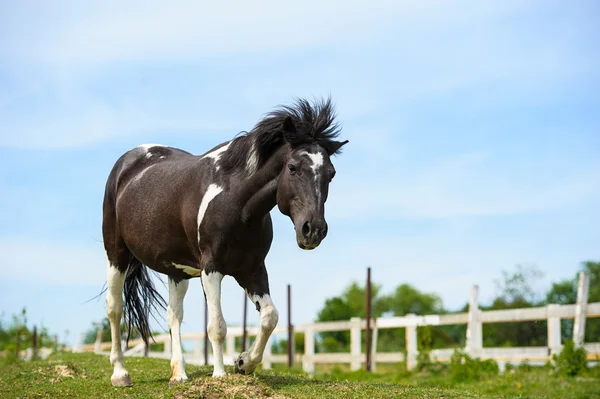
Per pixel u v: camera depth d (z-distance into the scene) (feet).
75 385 28.68
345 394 22.08
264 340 23.94
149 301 30.01
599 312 44.55
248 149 23.39
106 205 29.58
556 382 40.98
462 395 23.47
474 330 50.62
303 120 23.29
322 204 21.79
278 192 22.98
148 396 23.61
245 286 24.79
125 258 28.94
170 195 25.50
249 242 23.76
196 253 24.94
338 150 23.95
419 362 51.13
